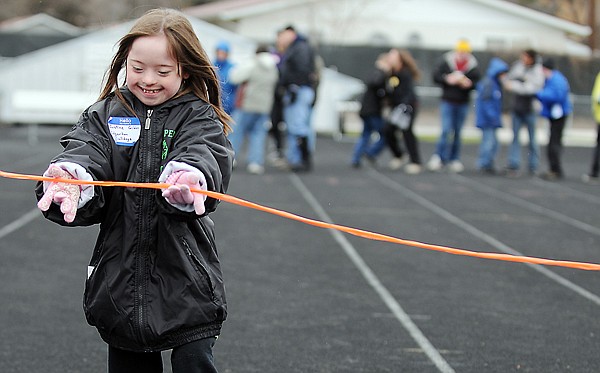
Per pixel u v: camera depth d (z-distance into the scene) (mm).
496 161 32156
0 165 24828
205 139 5133
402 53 26016
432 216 17969
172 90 5277
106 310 5211
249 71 23750
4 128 40969
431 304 11000
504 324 10188
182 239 5184
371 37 59281
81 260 12898
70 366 8289
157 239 5184
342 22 57562
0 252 13211
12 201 17969
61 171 4805
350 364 8562
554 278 12711
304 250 14070
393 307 10797
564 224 17688
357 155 27094
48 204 4758
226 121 5551
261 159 24469
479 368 8555
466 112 26797
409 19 59375
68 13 74062
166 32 5191
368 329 9805
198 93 5418
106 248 5234
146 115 5281
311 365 8500
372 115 26625
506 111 40062
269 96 23969
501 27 59594
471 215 18312
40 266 12414
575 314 10734
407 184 23125
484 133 26703
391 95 26281
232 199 4852
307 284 11820
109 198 5199
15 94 36062
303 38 24375
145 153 5219
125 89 5383
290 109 24625
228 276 12109
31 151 29734
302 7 57562
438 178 24891
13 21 71625
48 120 36219
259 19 57625
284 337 9391
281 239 14898
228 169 5180
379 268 12953
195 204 4750
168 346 5195
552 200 21219
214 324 5289
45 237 14477
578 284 12383
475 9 59531
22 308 10227
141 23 5223
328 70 43406
